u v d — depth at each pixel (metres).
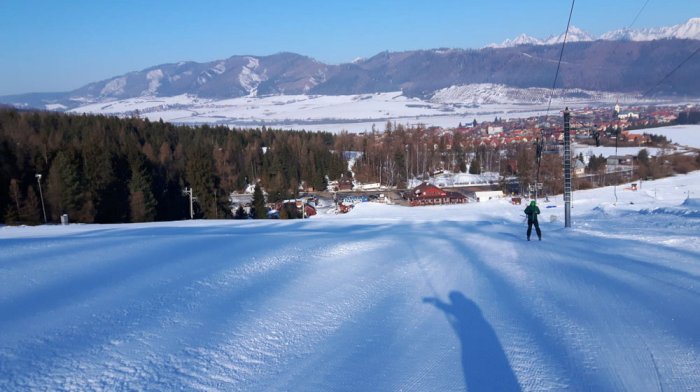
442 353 5.82
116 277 8.62
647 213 28.62
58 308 6.64
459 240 16.59
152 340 5.69
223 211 59.97
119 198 50.97
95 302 6.98
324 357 5.66
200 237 15.74
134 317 6.42
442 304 7.92
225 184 76.69
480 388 4.91
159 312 6.69
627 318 7.00
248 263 10.37
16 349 5.14
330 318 7.07
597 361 5.52
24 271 8.94
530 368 5.38
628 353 5.71
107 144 64.62
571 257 12.52
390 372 5.29
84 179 49.81
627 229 19.86
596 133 30.56
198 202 58.50
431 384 5.00
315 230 22.47
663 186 72.50
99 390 4.46
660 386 4.89
